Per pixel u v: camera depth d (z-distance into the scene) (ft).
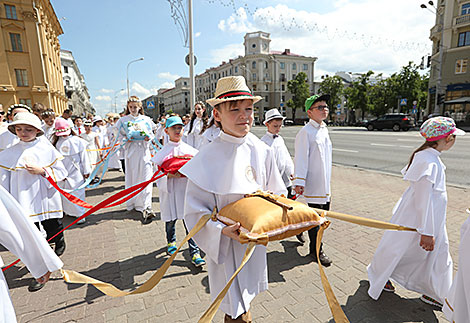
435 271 7.38
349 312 7.68
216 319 7.66
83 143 15.65
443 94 81.51
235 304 5.06
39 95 89.35
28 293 9.00
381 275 7.76
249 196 5.00
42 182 10.80
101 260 11.09
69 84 210.18
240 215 4.40
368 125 88.02
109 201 7.70
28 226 5.23
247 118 5.05
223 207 4.98
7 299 4.78
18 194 10.32
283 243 12.28
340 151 41.06
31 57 87.15
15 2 83.10
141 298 8.58
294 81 163.73
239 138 5.13
